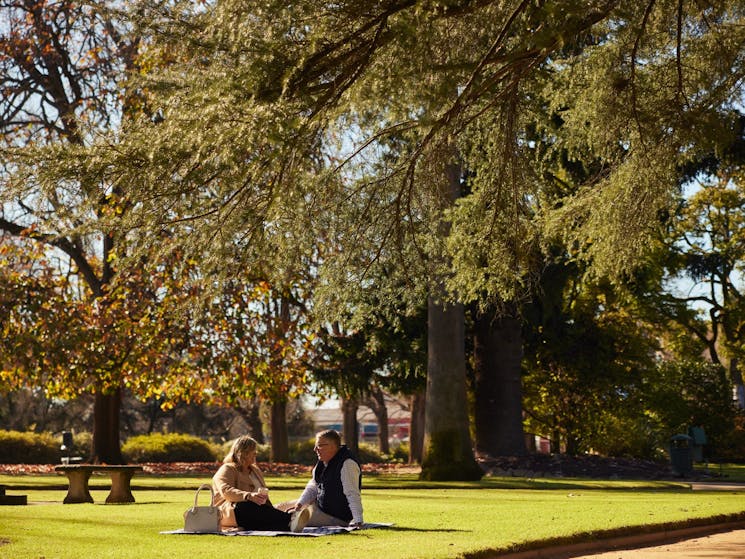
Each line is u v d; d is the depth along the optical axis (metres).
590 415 35.34
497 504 13.90
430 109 9.40
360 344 28.81
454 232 13.84
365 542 8.05
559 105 14.20
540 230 14.66
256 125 8.39
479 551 7.41
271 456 39.34
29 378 26.84
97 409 28.84
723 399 38.75
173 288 23.58
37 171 9.30
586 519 10.66
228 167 9.25
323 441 9.42
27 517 10.31
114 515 10.98
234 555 7.02
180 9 9.67
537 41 8.66
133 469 14.58
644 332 43.97
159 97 9.38
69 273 27.77
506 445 29.20
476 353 30.09
